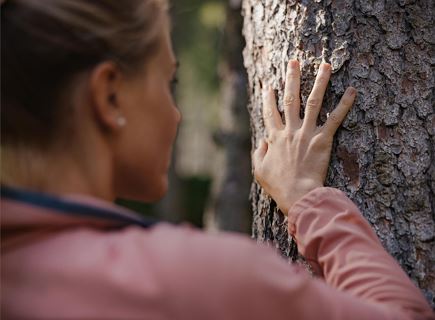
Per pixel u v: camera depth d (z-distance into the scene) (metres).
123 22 0.88
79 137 0.87
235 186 4.75
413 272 1.31
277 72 1.46
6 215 0.81
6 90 0.85
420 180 1.33
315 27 1.41
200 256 0.78
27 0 0.86
